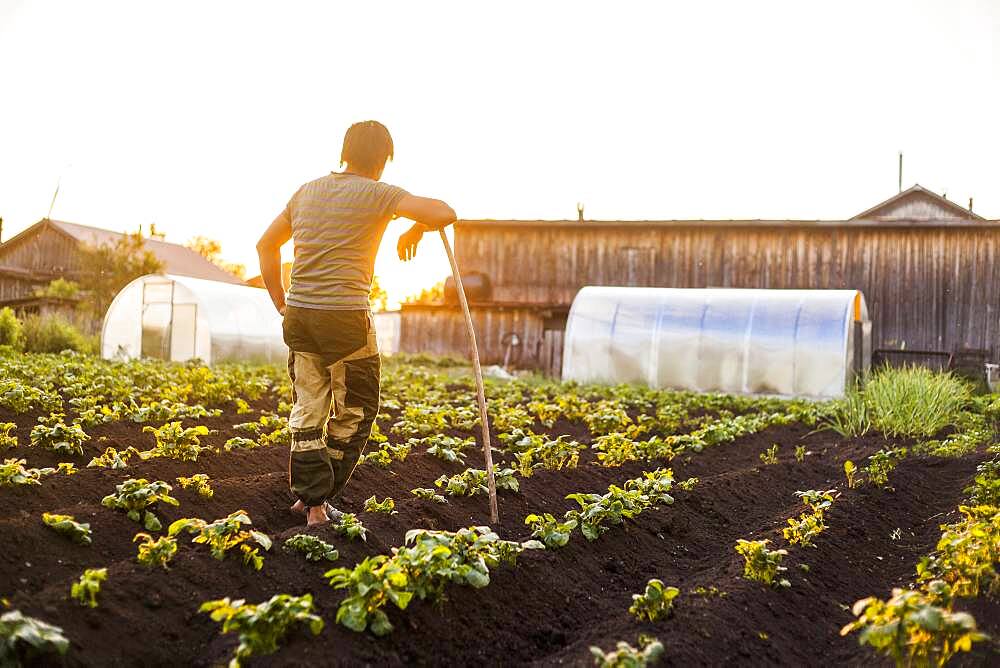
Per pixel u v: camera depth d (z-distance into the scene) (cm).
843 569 539
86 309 3083
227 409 1106
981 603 423
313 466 470
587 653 367
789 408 1348
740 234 2927
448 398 1382
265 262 495
